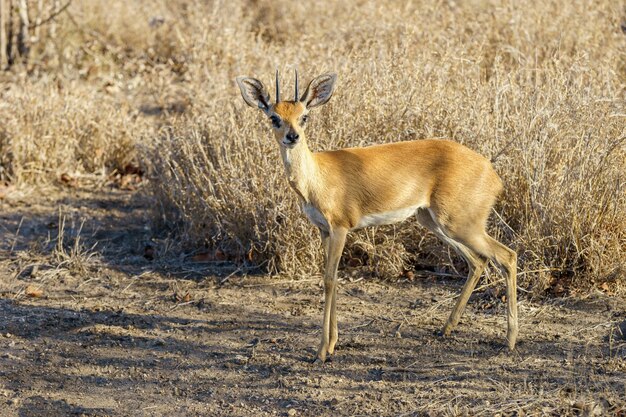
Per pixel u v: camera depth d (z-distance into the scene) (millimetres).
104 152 20312
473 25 21672
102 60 25719
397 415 10281
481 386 10828
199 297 14125
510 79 16047
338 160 11711
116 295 14352
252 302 13844
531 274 13594
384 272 14484
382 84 15984
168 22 26719
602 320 12586
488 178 11664
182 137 16453
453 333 12422
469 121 15031
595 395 10375
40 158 19500
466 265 14500
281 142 11297
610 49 19906
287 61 17875
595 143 14070
